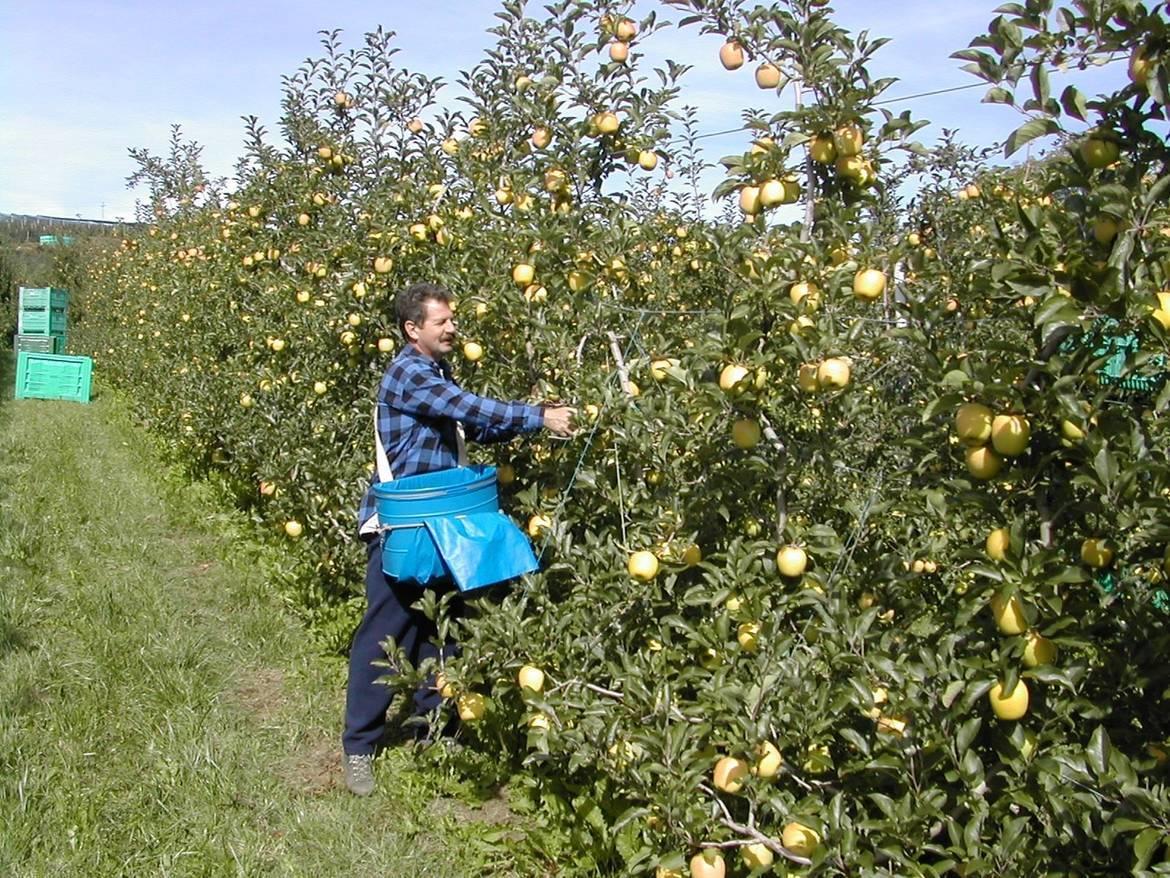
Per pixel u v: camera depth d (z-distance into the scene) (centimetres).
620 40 391
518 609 305
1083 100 183
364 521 345
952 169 482
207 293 880
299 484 545
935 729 214
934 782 237
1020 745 204
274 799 343
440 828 330
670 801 237
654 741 244
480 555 314
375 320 474
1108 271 167
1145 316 170
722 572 274
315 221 653
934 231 373
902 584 265
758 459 264
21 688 405
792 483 287
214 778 347
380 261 460
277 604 539
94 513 727
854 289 247
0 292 2366
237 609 535
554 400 356
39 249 2777
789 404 285
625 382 337
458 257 418
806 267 256
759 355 251
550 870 312
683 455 301
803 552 267
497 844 323
